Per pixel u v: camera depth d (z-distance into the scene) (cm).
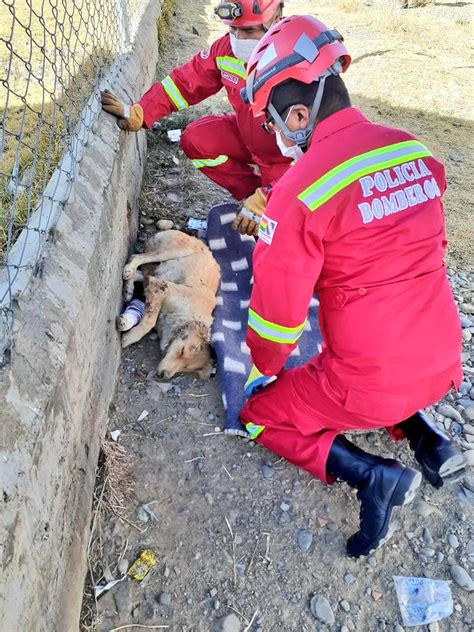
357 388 202
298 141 197
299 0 951
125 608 201
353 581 215
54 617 163
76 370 191
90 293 213
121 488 231
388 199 183
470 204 441
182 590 207
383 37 798
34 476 147
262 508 233
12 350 154
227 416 259
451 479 232
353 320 193
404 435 247
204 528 225
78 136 255
